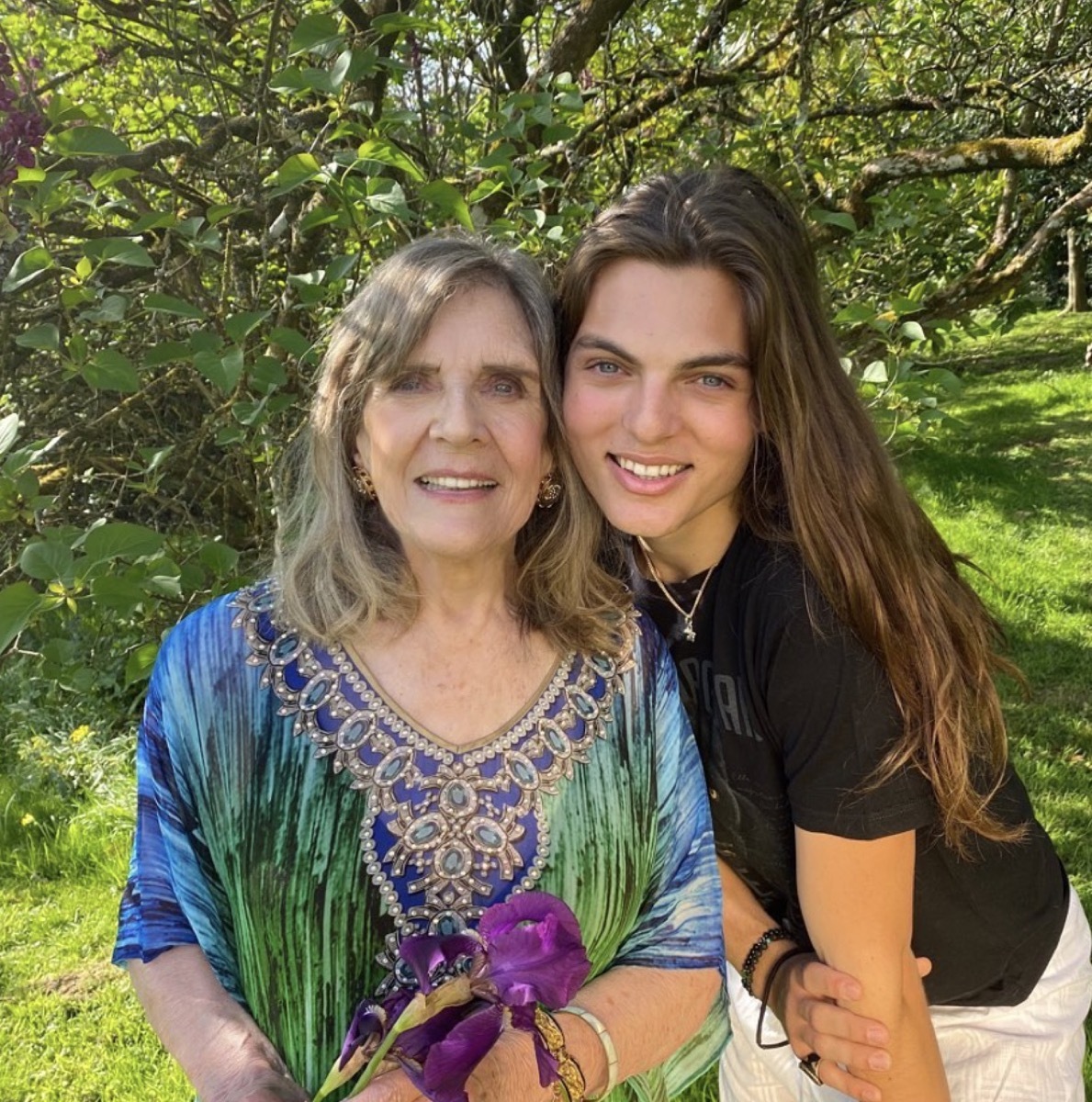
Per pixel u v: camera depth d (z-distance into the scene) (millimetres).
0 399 2846
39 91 2922
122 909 1167
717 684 1352
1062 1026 1509
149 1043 2709
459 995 889
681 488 1259
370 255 2432
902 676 1213
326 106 2711
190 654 1176
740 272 1221
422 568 1177
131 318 3082
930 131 4512
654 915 1248
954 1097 1506
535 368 1185
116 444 3537
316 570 1196
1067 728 4152
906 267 3635
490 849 1133
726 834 1446
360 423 1199
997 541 6297
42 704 4359
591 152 3738
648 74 3787
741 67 3967
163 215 2211
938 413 2572
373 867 1112
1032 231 4504
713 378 1247
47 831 3613
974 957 1430
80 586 1714
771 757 1319
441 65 3164
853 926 1250
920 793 1224
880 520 1265
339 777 1127
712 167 1354
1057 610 5328
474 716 1164
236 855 1138
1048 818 3523
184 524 3551
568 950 898
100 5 3281
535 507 1284
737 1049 1793
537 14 3512
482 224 2551
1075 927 1565
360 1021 913
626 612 1281
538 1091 1015
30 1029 2771
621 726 1225
